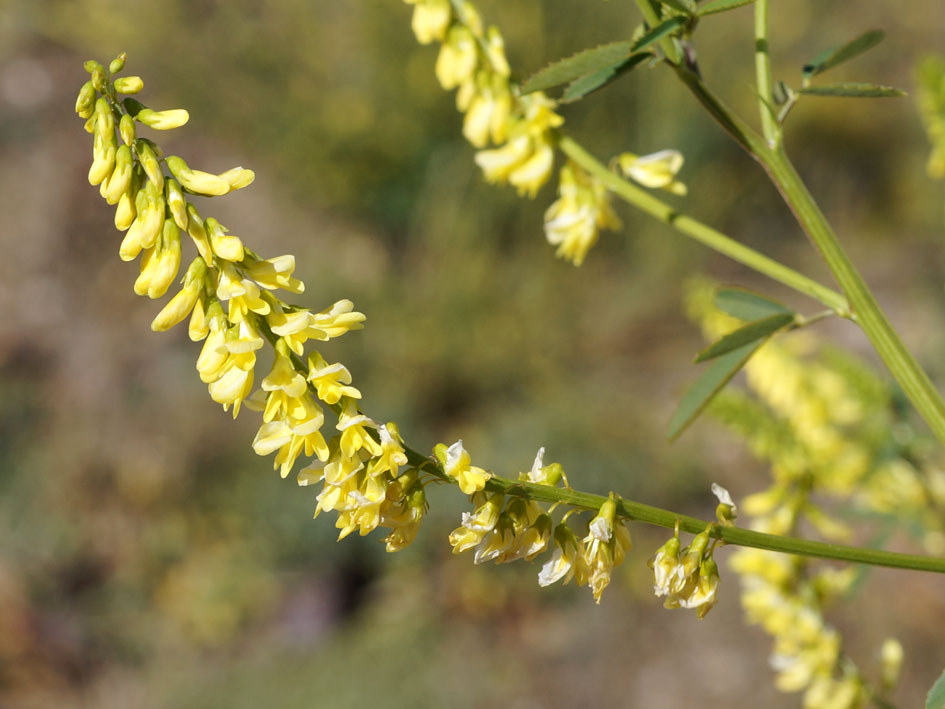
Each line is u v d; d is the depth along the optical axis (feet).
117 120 2.52
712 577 2.59
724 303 3.81
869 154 27.14
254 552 20.04
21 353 23.80
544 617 18.63
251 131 27.58
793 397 5.32
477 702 17.13
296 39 27.07
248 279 2.48
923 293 23.77
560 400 22.54
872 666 15.49
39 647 18.85
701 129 25.72
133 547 20.70
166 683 18.44
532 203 25.25
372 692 17.19
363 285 24.61
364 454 2.55
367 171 26.27
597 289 25.34
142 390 22.81
